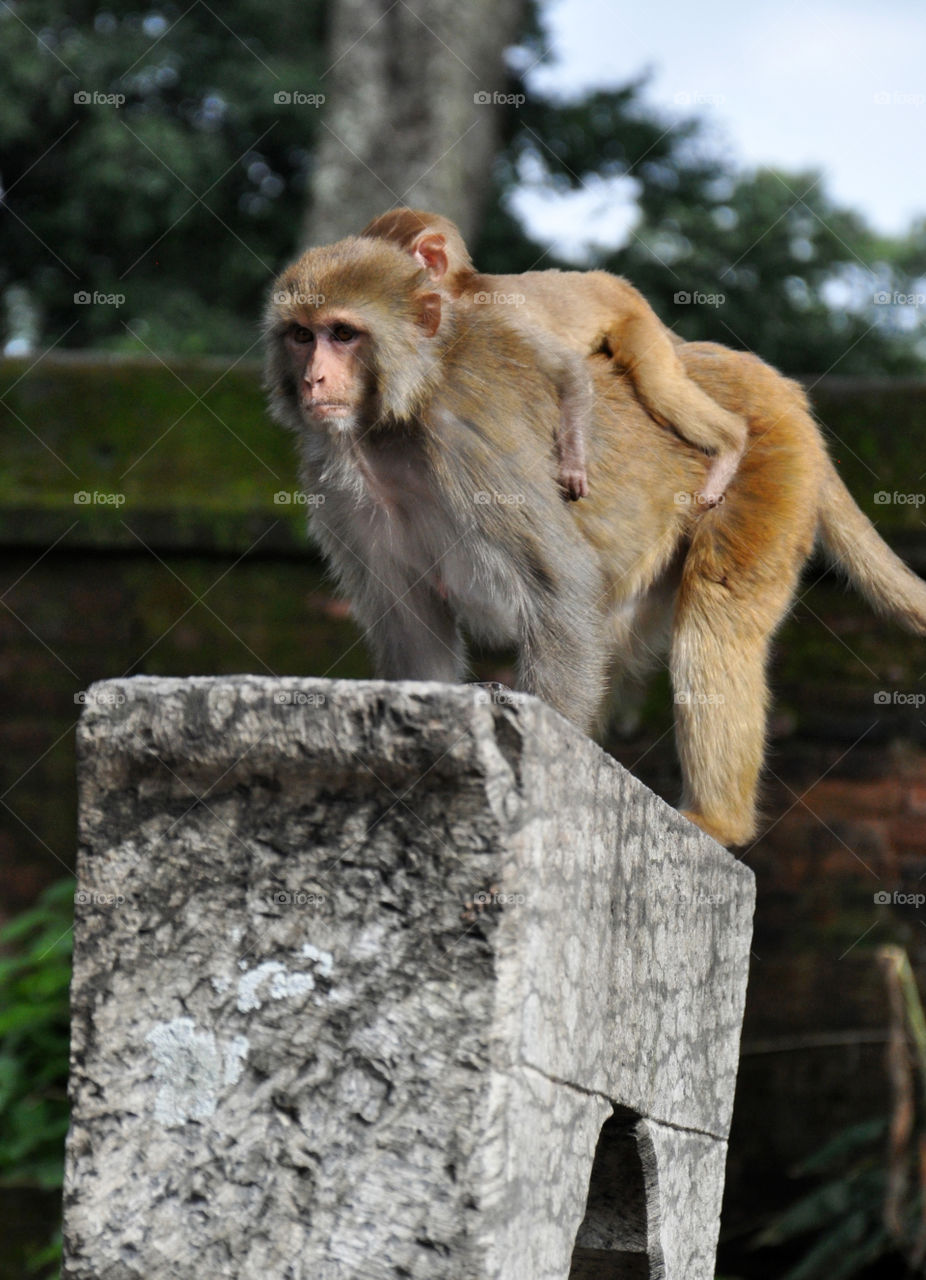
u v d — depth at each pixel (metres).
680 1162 6.80
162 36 30.56
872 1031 13.97
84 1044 4.77
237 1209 4.55
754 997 14.19
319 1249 4.45
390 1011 4.54
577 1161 5.19
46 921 14.09
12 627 15.02
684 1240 6.87
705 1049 7.27
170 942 4.77
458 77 25.97
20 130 29.83
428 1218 4.38
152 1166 4.64
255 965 4.68
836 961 14.12
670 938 6.57
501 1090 4.45
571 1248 5.14
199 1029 4.69
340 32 26.34
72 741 14.91
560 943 4.97
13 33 29.95
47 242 30.69
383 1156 4.46
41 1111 12.89
